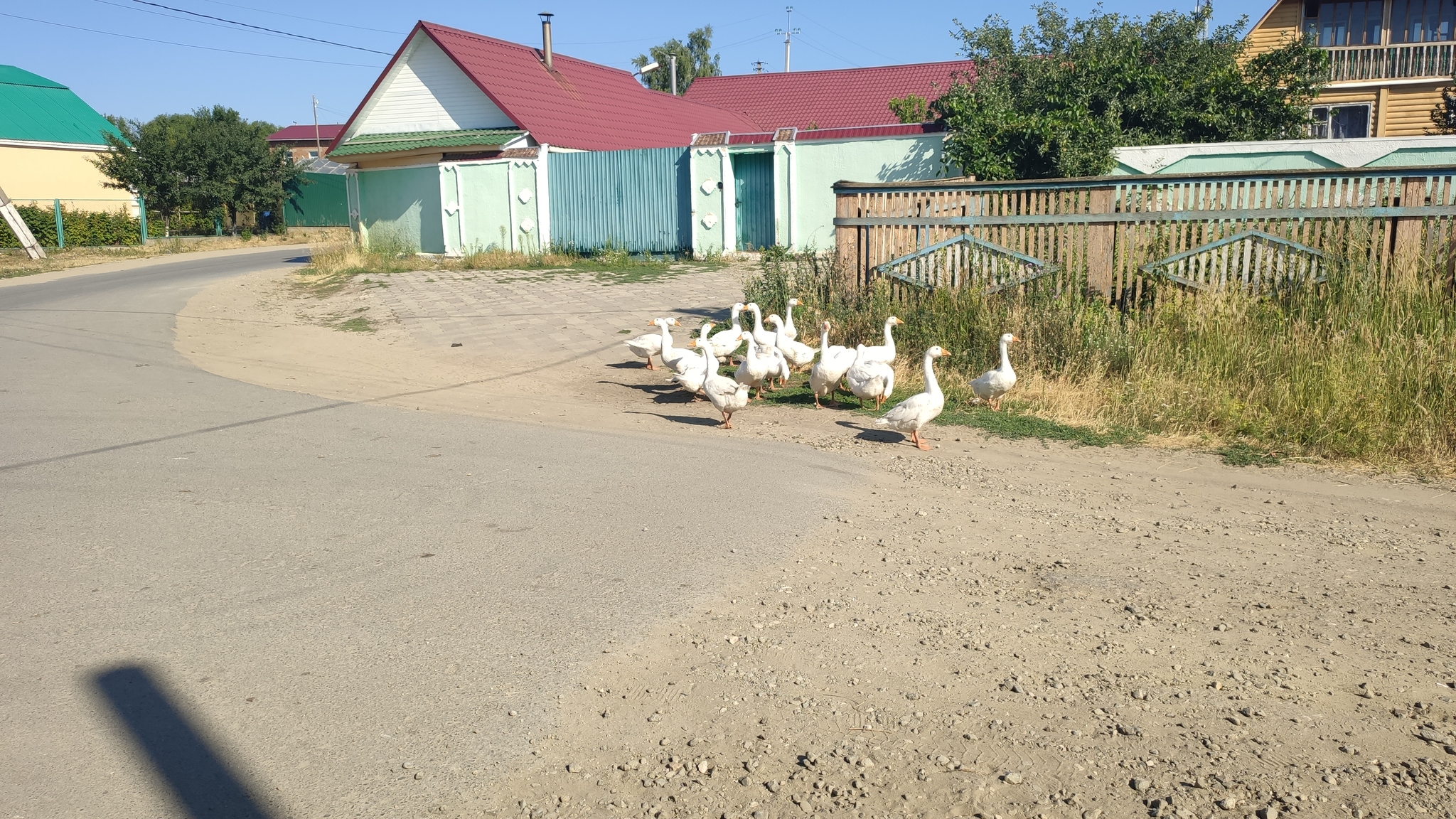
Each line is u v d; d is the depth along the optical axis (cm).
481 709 400
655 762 364
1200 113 1922
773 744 375
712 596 507
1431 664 426
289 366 1220
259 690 413
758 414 950
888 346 1014
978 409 937
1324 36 2594
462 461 773
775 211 2270
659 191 2373
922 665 433
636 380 1121
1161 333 998
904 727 384
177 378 1145
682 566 547
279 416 940
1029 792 343
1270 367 895
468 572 539
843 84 3609
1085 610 487
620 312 1591
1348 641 448
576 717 394
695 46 6419
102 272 2589
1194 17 2109
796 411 960
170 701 405
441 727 387
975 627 469
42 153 4053
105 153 4109
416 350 1319
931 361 793
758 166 2314
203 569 545
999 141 1794
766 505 654
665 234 2389
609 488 696
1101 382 963
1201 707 394
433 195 2620
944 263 1180
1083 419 892
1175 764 356
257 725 388
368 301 1788
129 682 419
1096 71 1972
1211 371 917
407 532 604
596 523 621
